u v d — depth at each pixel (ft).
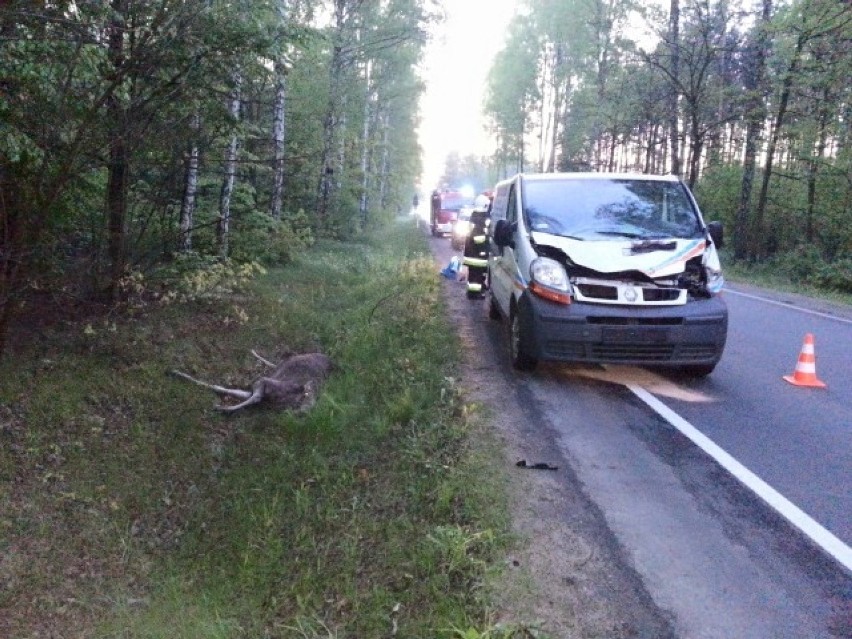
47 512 16.99
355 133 76.74
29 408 19.76
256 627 13.47
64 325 24.40
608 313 21.77
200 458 20.49
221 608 14.33
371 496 16.98
